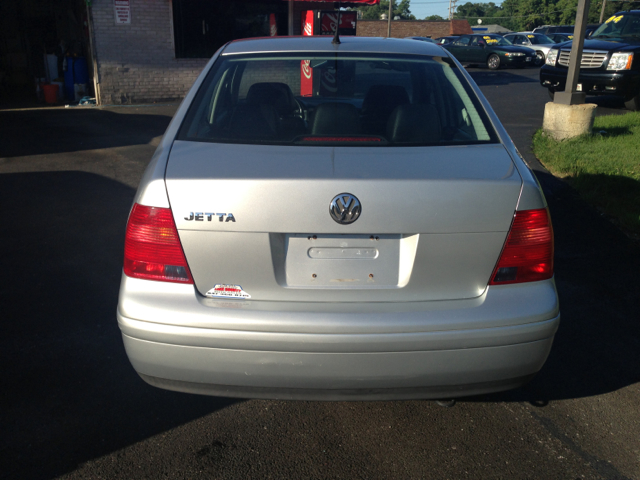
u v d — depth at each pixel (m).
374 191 2.02
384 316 2.05
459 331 2.07
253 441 2.52
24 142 8.84
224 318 2.04
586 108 8.20
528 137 8.94
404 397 2.17
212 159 2.21
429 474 2.34
